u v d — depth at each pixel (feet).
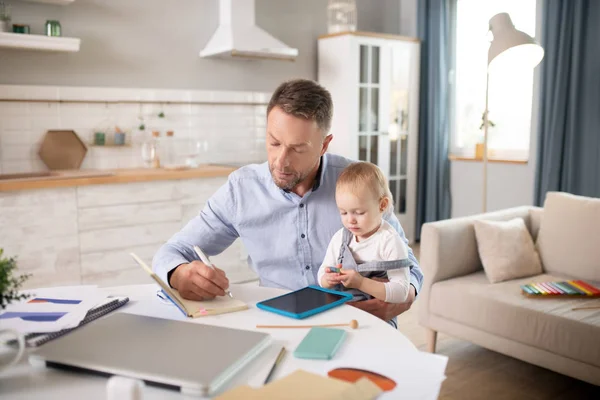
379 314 4.49
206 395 2.64
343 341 3.42
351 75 14.37
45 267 9.74
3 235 9.29
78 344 3.13
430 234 8.57
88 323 3.70
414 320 10.15
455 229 8.75
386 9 16.97
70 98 11.66
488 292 7.92
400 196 15.90
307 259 5.19
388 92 15.19
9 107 11.00
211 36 13.55
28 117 11.23
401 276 4.60
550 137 12.67
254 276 12.34
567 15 12.15
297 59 15.20
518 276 8.59
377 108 15.02
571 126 12.31
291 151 4.50
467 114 15.97
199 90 13.50
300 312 3.88
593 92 12.01
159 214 10.96
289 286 5.28
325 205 5.14
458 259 8.78
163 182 10.95
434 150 15.60
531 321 7.23
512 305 7.45
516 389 7.48
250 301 4.27
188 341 3.18
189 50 13.26
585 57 12.08
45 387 2.75
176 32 13.03
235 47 12.38
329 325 3.71
